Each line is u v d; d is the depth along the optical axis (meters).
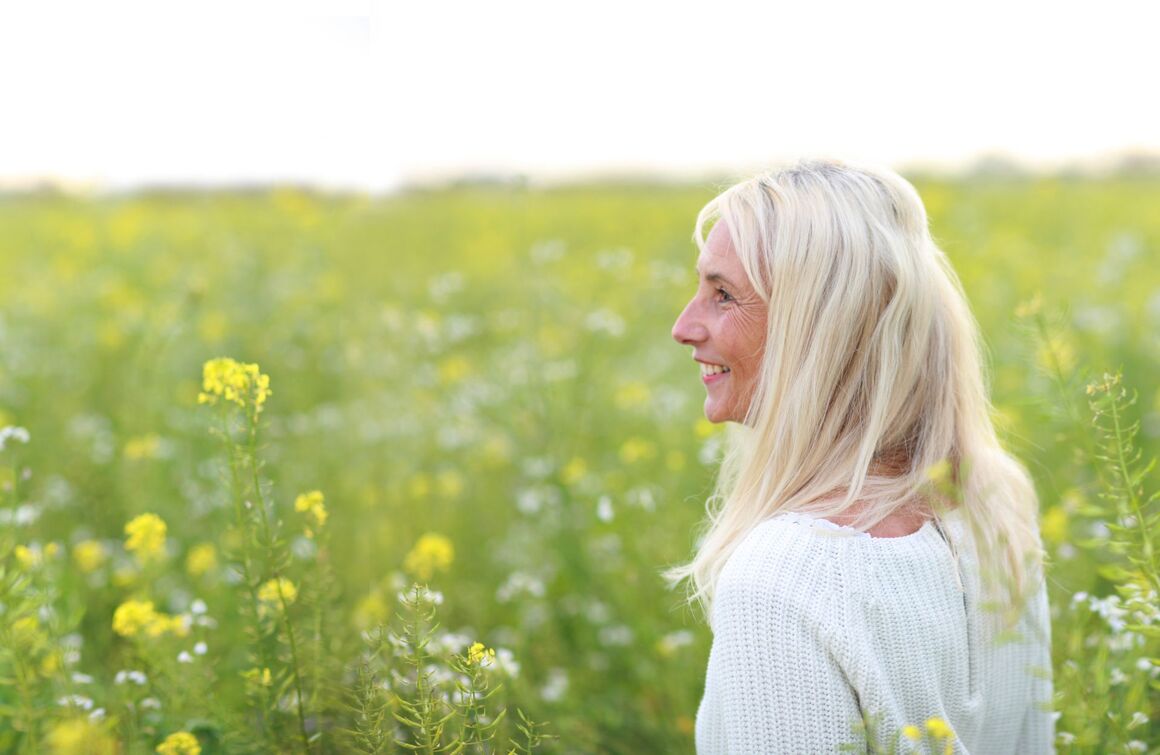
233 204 15.62
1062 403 1.83
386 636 1.94
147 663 2.38
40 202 14.88
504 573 4.18
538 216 14.23
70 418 6.02
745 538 1.62
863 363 1.70
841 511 1.65
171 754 2.14
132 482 4.57
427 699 1.79
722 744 1.63
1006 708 1.80
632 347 6.50
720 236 1.82
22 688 2.10
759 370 1.82
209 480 4.82
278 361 7.28
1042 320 1.84
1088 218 13.41
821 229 1.71
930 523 1.68
